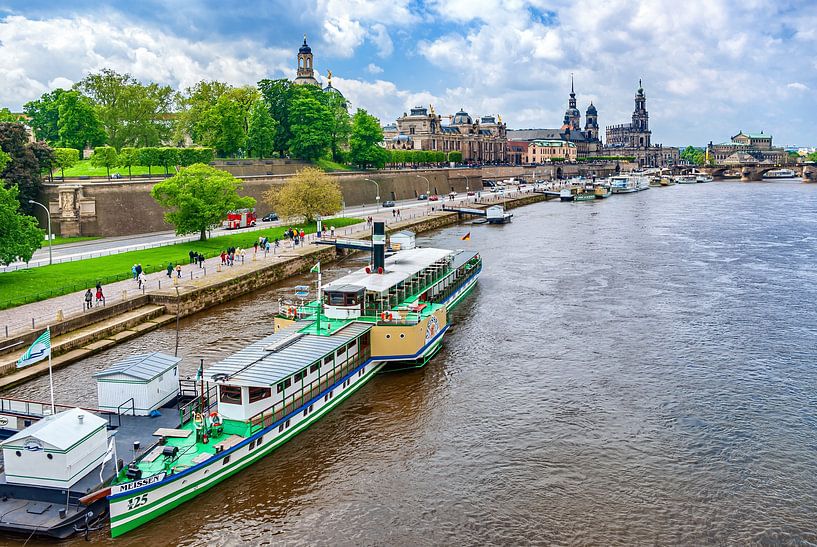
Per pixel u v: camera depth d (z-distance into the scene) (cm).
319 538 3478
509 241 12781
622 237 13400
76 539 3372
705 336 6644
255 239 11175
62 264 8500
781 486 3966
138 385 4247
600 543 3444
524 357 6031
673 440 4494
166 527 3516
